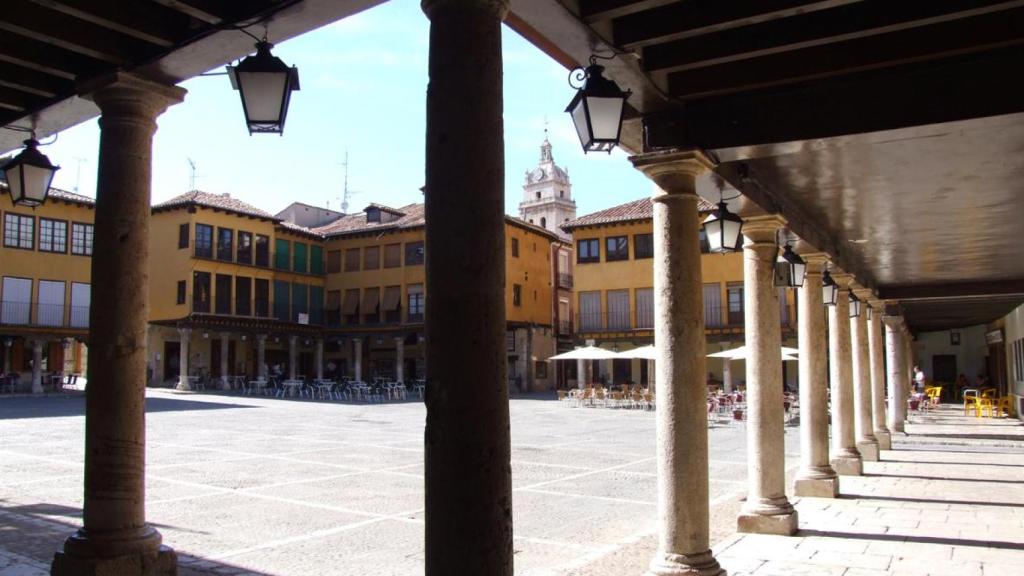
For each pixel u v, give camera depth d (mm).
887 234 10797
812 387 10258
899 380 19172
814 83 5367
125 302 5219
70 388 40469
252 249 44219
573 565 6562
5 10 4652
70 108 5883
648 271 41188
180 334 41875
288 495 10266
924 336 37625
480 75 3344
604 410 30312
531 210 91500
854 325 14297
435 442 3234
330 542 7602
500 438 3264
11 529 7855
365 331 46719
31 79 5680
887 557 6973
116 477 5074
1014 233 10758
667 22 4531
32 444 15953
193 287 41031
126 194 5293
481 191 3303
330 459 14125
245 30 4602
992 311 24156
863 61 5008
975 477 11758
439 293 3281
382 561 6883
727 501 10031
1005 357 26281
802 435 10344
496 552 3197
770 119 5473
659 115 5680
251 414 25719
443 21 3377
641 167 5824
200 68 5207
